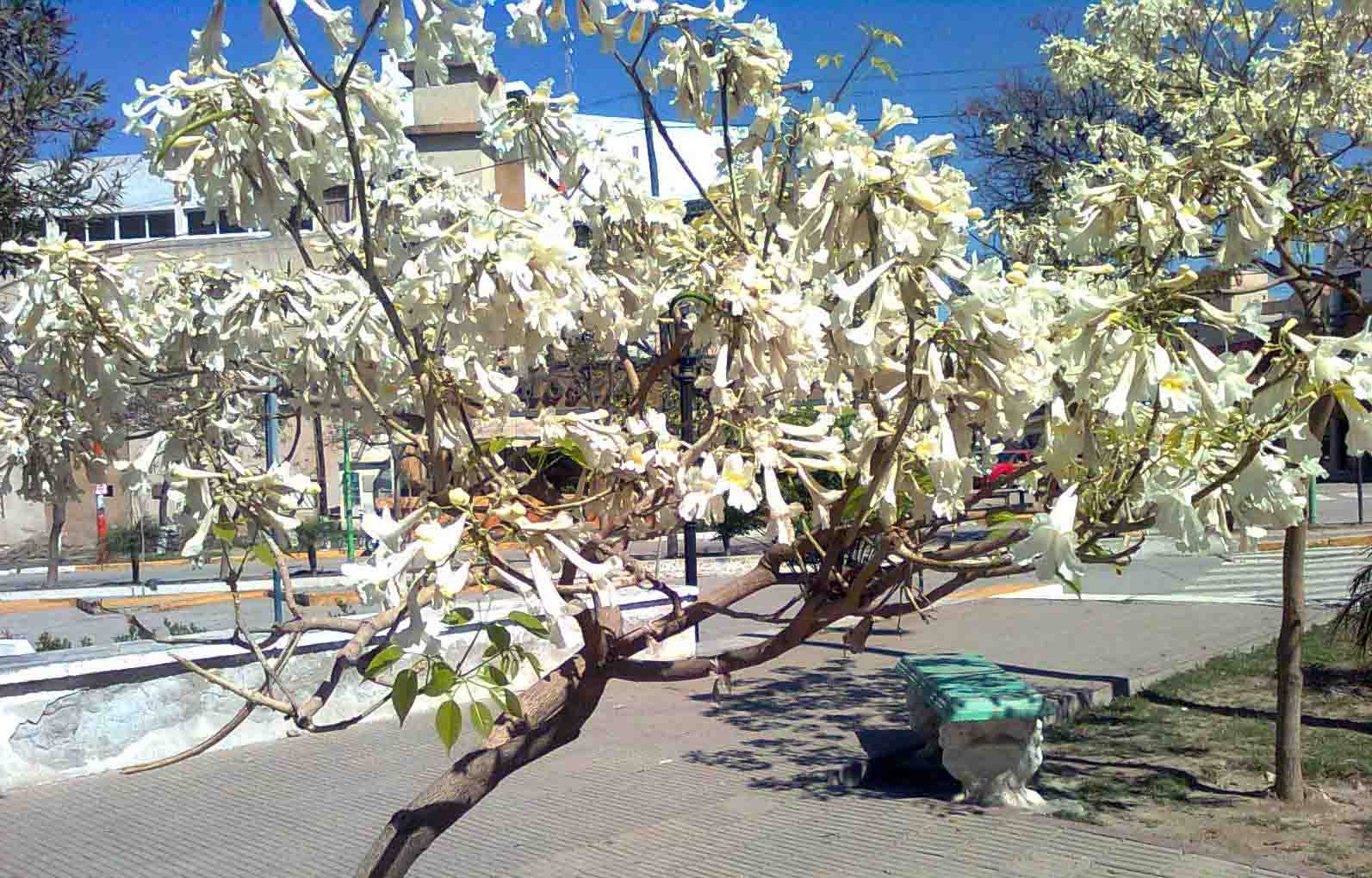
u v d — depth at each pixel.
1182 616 12.75
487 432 2.66
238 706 7.92
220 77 2.04
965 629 12.39
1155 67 7.90
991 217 7.52
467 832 5.95
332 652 8.40
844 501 2.36
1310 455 2.29
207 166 2.06
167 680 7.61
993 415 2.20
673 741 7.79
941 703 6.35
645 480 2.47
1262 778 6.46
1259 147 6.73
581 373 3.29
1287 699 6.03
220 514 2.44
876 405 2.33
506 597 9.68
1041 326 2.20
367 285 2.47
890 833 5.72
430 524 1.80
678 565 17.83
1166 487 2.31
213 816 6.38
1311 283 5.31
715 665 2.51
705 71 2.93
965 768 6.25
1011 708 6.17
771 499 2.21
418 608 1.75
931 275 2.01
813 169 2.11
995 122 14.24
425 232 1.92
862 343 2.02
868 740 7.71
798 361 2.27
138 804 6.61
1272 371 2.28
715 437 2.44
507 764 2.50
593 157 2.84
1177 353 2.22
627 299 2.80
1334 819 5.71
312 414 2.51
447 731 2.05
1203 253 3.34
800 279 2.34
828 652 11.20
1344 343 2.16
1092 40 8.68
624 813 6.22
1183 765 6.80
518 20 2.13
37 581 19.41
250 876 5.44
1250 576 16.47
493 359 2.22
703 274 2.64
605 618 2.55
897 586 2.55
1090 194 2.83
